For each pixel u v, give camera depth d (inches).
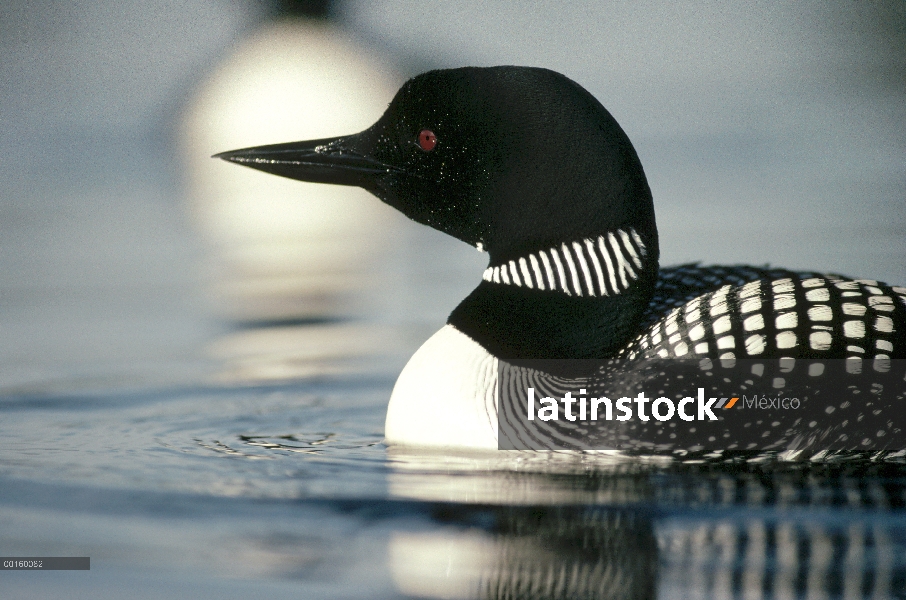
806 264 527.2
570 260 332.2
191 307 528.4
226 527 269.7
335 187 775.1
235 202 746.2
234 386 422.6
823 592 241.1
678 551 260.5
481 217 343.0
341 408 397.4
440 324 498.6
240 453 338.0
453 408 338.0
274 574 244.5
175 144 817.5
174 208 724.7
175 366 446.6
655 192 675.4
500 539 265.7
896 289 337.1
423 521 275.6
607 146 326.3
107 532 266.1
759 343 325.4
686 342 331.0
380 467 321.4
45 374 435.8
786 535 267.6
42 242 647.1
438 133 342.3
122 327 500.1
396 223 701.9
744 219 612.4
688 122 834.8
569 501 290.2
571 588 242.8
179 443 351.6
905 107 836.6
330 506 285.0
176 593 234.7
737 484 304.7
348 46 840.9
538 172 328.8
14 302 538.3
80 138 831.1
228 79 824.9
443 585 241.9
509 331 339.0
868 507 286.0
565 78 330.6
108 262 609.3
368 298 538.3
